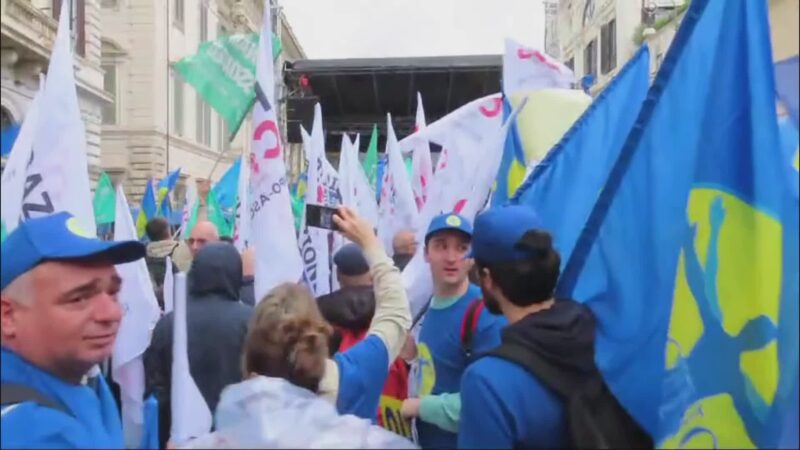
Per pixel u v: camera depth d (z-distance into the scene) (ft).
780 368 6.75
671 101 7.74
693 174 7.53
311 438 6.22
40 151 9.00
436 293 10.87
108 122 92.17
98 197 31.07
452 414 9.93
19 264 6.62
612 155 9.52
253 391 6.51
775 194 7.05
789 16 7.68
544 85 14.12
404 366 12.07
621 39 83.82
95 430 6.79
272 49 14.42
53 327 6.60
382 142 44.86
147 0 91.76
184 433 7.54
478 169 12.65
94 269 6.81
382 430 6.66
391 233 19.85
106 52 91.40
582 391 7.24
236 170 35.32
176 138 99.30
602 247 7.76
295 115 39.01
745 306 7.18
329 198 21.18
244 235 24.14
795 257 6.75
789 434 6.62
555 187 9.69
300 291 7.88
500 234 7.58
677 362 7.29
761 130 7.14
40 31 42.32
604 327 7.59
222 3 112.78
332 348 12.43
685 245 7.43
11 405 6.32
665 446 7.23
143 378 12.38
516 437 7.13
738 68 7.44
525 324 7.40
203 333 12.15
